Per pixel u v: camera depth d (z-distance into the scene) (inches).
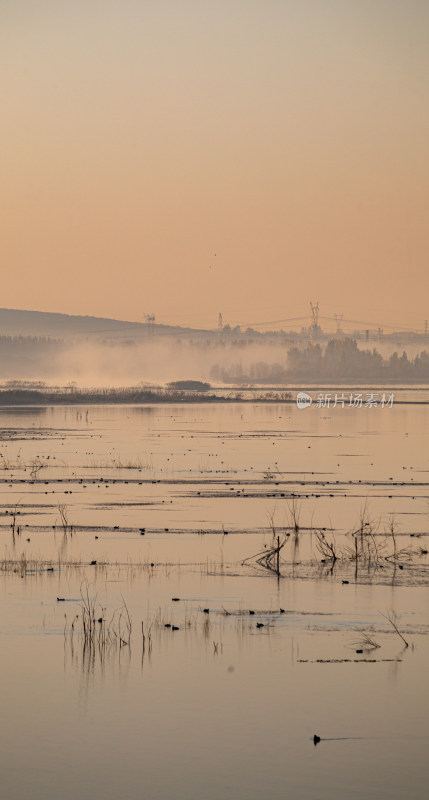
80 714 2657.5
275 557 4559.5
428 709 2701.8
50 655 3117.6
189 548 4783.5
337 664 3038.9
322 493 6855.3
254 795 2219.5
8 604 3693.4
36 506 6171.3
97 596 3826.3
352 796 2215.8
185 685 2861.7
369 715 2657.5
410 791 2240.4
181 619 3508.9
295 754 2425.0
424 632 3361.2
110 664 3034.0
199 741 2490.2
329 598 3811.5
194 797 2209.6
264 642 3250.5
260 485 7317.9
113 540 4997.5
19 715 2647.6
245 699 2763.3
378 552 4719.5
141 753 2427.4
